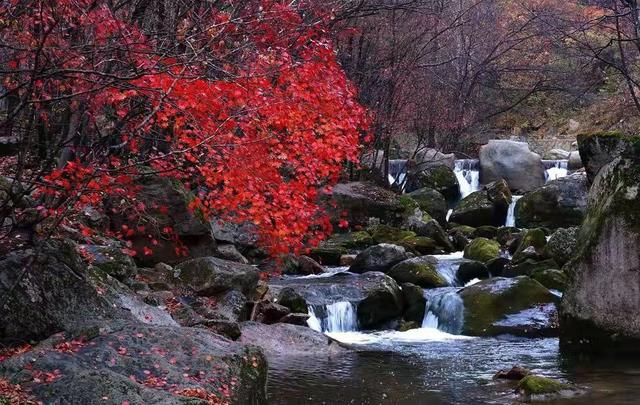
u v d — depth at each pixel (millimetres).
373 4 19406
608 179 9289
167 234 11812
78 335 5859
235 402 5570
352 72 19969
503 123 33812
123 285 8547
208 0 8711
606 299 8969
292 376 8336
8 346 6047
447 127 25359
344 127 6281
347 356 9617
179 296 10367
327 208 18766
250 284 11219
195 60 5918
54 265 6523
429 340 11164
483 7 30375
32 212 6770
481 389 7770
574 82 30469
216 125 5953
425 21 22469
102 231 10477
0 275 6203
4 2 5645
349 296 12453
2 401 4629
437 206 21094
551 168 24734
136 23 7812
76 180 5969
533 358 9430
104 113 7633
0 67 6023
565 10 28344
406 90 21766
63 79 6133
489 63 30750
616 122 27719
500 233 18062
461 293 12211
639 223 8789
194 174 7531
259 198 6066
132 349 5770
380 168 23016
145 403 4824
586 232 9430
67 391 4824
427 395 7531
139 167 7227
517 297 11781
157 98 5949
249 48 8039
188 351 5938
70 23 5910
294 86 6004
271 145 6203
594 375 8211
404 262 14000
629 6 17172
